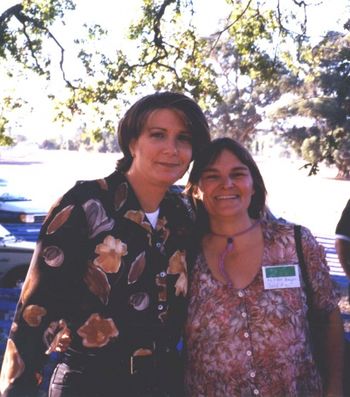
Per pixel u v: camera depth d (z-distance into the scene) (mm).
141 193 2301
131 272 2201
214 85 13266
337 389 2596
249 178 2531
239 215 2510
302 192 32938
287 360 2387
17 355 2102
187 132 2336
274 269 2451
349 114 7605
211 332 2414
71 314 2199
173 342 2396
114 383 2193
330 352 2623
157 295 2264
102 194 2223
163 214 2381
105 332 2180
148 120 2285
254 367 2381
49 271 2117
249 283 2439
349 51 7246
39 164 53531
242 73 12961
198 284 2473
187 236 2471
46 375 2867
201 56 13109
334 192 32938
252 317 2406
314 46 13141
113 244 2184
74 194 2193
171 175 2283
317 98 42438
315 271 2518
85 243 2170
